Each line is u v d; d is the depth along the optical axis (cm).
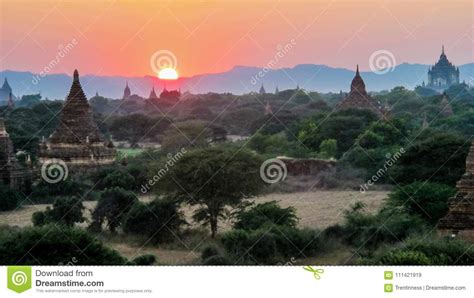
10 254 3022
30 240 3055
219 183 4044
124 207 3972
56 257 3044
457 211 3338
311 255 3378
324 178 4919
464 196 3350
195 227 3984
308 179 4962
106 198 3991
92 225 3953
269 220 3762
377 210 4019
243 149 4441
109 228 3956
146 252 3547
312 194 4669
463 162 4581
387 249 3189
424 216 3841
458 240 3095
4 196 4891
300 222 3844
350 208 4094
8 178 5450
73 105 5934
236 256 3288
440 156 4625
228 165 4134
